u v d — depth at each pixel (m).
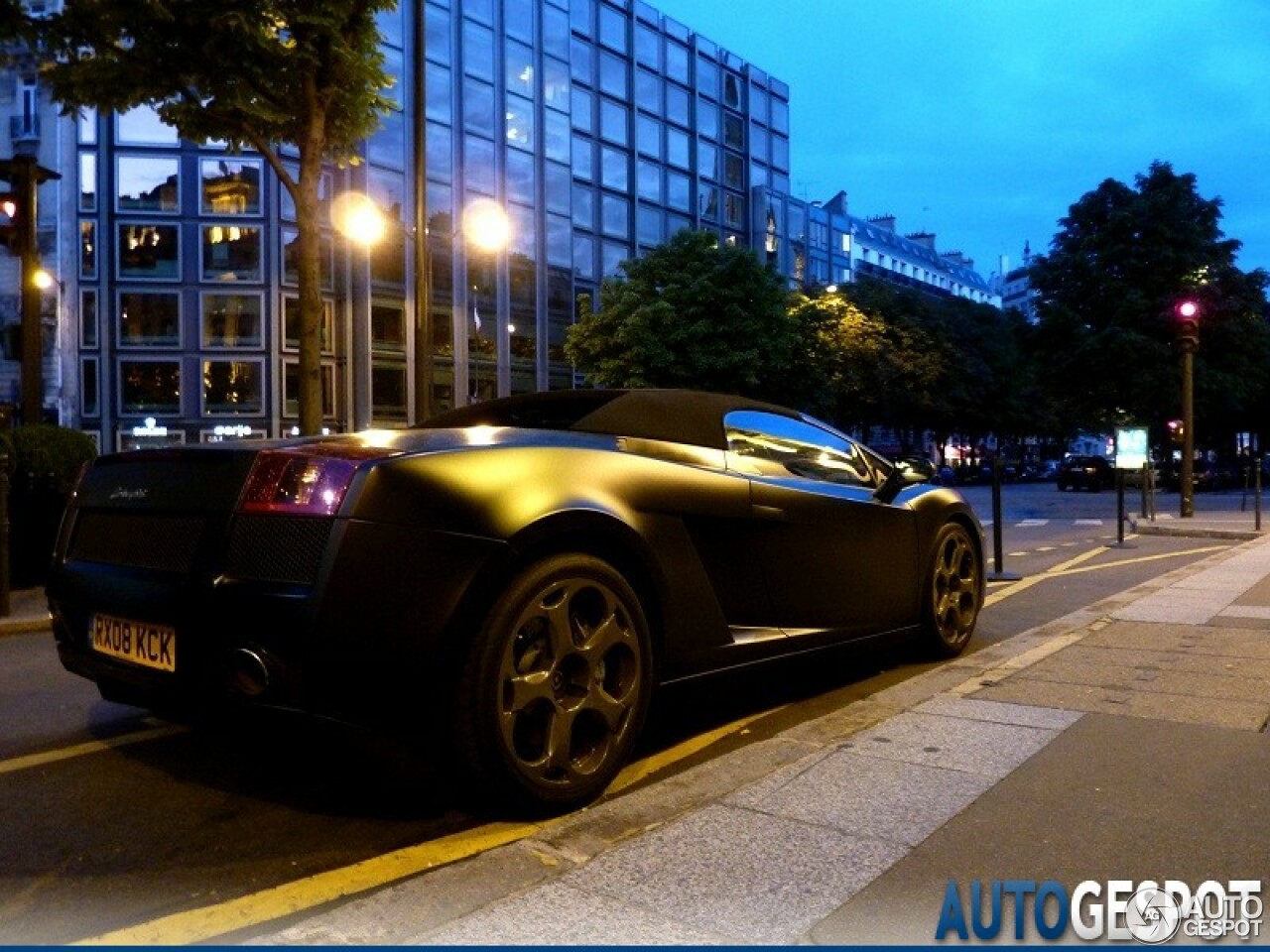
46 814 3.26
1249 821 2.98
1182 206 37.91
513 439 3.39
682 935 2.30
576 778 3.18
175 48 9.50
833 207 83.12
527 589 3.04
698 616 3.70
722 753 3.91
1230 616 6.69
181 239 32.69
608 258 43.75
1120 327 37.09
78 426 31.97
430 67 36.59
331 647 2.77
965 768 3.45
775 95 53.91
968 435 58.56
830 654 4.51
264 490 2.99
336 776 3.62
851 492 4.74
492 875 2.66
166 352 32.59
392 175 35.56
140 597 3.15
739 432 4.30
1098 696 4.43
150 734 4.21
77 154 32.00
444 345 37.16
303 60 9.84
